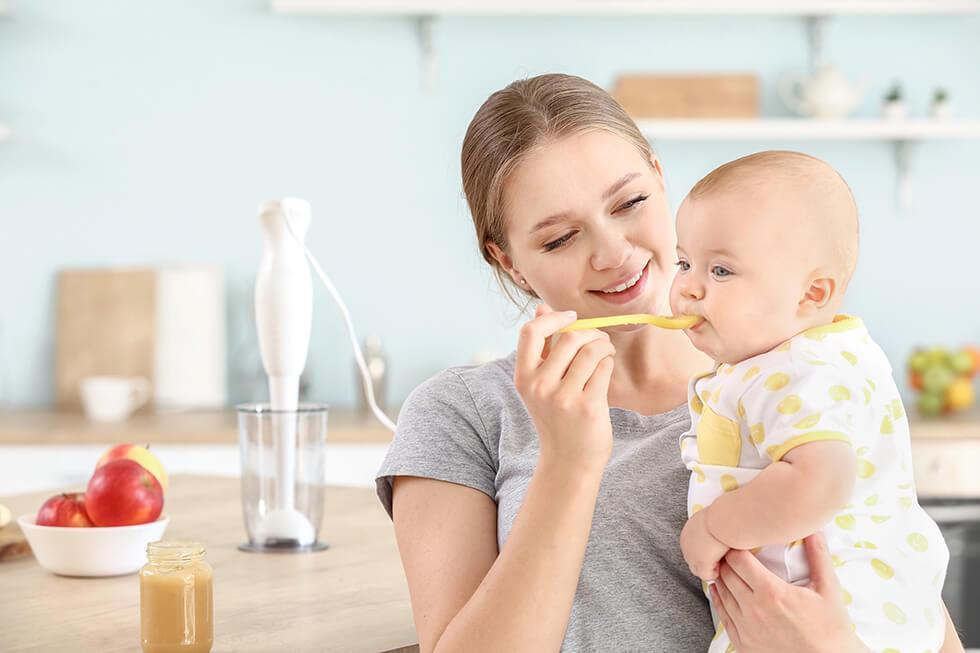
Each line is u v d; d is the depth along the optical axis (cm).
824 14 353
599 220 120
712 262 107
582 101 123
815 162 107
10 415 339
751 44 356
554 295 124
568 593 105
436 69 359
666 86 354
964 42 358
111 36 358
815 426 98
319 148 359
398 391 362
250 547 158
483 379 128
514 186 122
